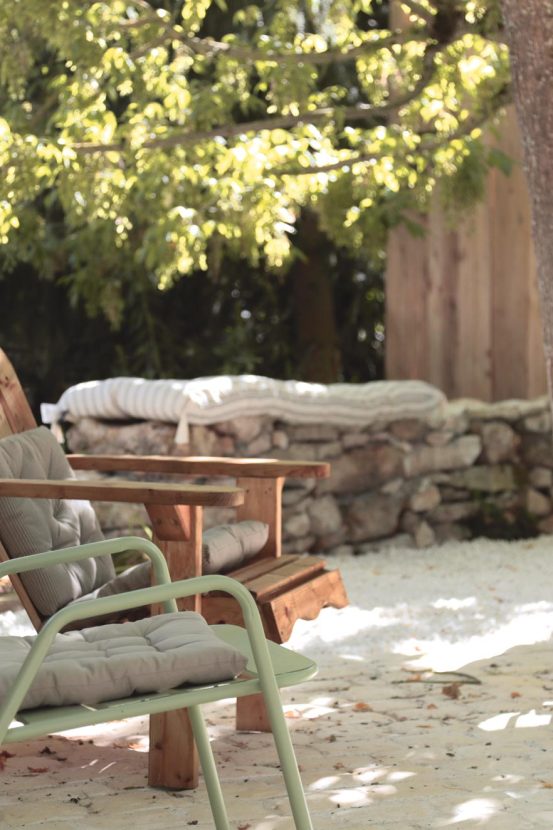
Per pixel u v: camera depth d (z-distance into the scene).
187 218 6.66
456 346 9.11
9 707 2.13
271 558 4.04
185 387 6.77
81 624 3.45
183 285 11.02
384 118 10.56
